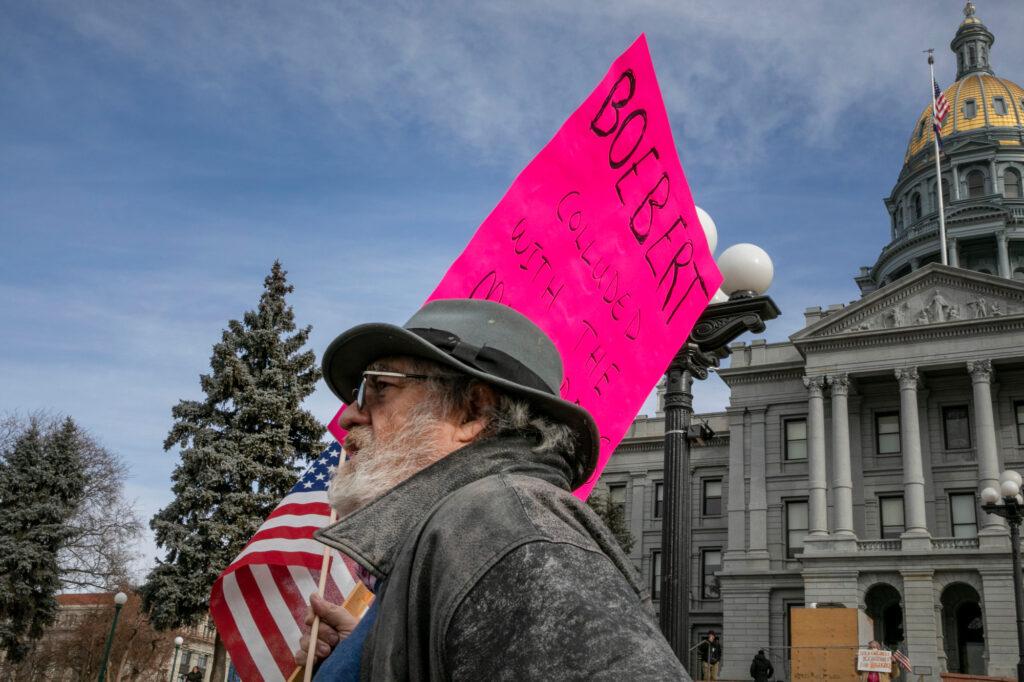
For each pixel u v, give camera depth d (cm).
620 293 404
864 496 3978
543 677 86
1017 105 6712
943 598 3722
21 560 3312
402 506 129
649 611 116
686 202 443
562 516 110
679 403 618
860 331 4078
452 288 348
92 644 4509
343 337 151
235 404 2584
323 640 191
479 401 143
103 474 3622
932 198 6562
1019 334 3834
